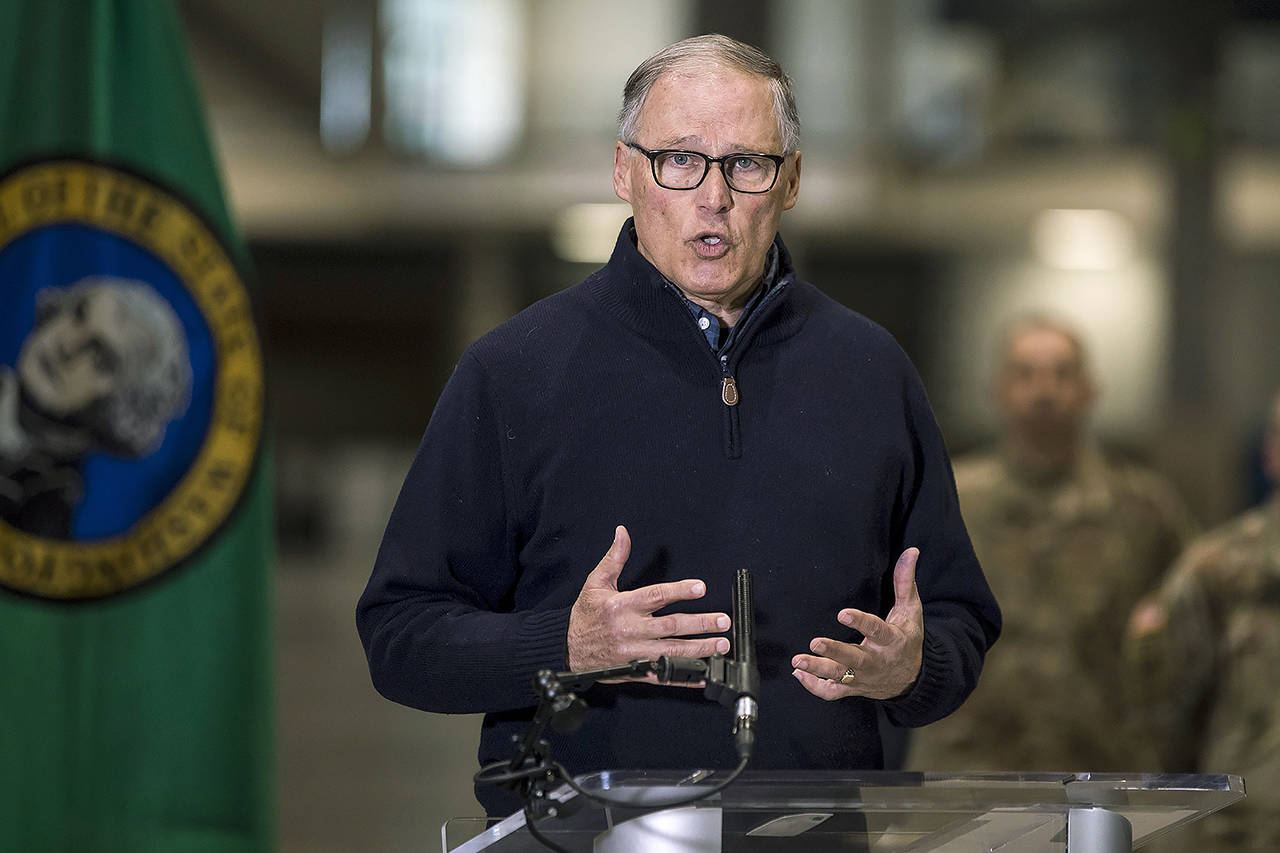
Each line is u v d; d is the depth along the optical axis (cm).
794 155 663
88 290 827
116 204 835
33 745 809
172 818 846
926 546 682
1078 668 1198
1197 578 1159
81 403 826
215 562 864
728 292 643
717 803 489
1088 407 1231
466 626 609
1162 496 1248
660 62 641
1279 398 1170
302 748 2402
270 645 881
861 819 499
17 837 804
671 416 640
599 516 634
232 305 870
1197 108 4928
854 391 661
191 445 856
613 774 489
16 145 809
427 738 2498
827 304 688
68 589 822
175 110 855
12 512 807
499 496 648
